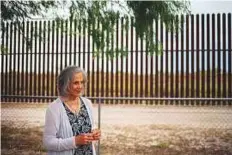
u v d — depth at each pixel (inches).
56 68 589.6
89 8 380.5
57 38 589.6
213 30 548.4
